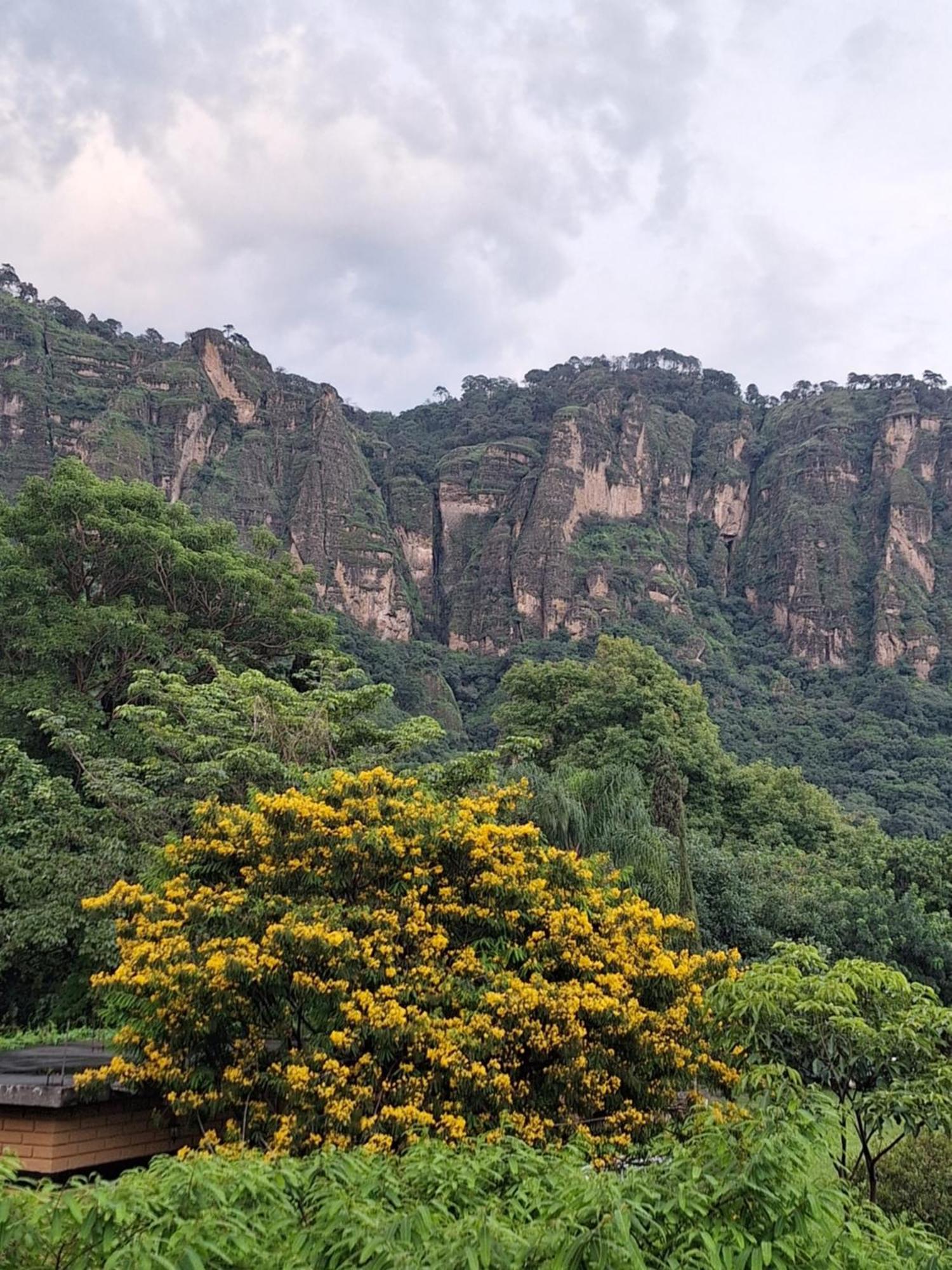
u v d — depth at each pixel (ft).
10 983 56.39
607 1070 30.66
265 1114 29.12
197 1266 12.10
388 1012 28.45
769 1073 21.57
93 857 56.08
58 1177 30.50
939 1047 27.20
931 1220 27.25
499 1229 13.01
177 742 62.85
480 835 35.40
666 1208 13.71
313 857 34.22
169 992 29.22
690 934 46.29
